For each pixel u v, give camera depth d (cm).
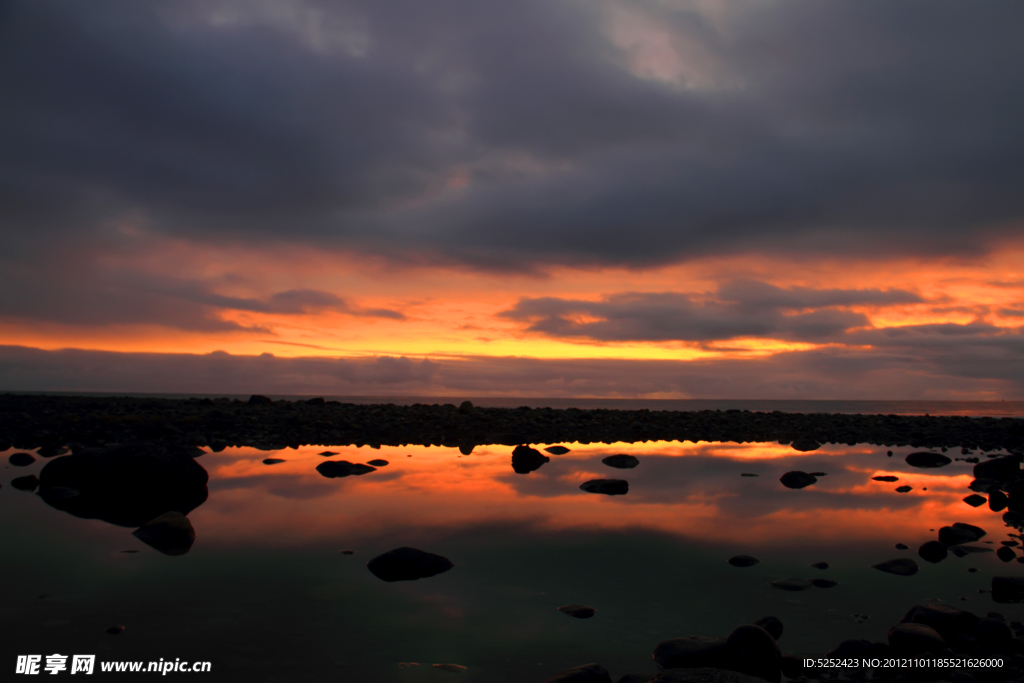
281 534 519
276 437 1207
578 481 795
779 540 527
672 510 634
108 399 2000
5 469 818
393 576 416
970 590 414
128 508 612
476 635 325
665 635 332
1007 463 875
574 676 269
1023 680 295
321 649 302
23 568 420
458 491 712
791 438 1392
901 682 295
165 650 297
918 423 1725
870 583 425
